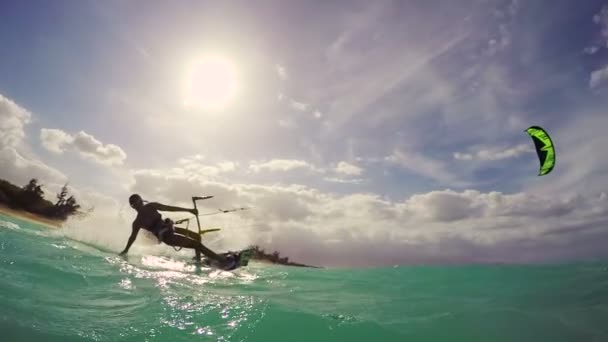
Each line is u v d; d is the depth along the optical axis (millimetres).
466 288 5090
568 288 4602
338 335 2846
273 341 2662
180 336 2639
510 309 3689
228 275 6340
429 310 3742
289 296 4457
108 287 3803
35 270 3773
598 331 3008
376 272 7594
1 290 2965
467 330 3059
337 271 8336
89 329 2592
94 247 6848
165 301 3490
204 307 3377
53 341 2324
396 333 2945
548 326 3172
